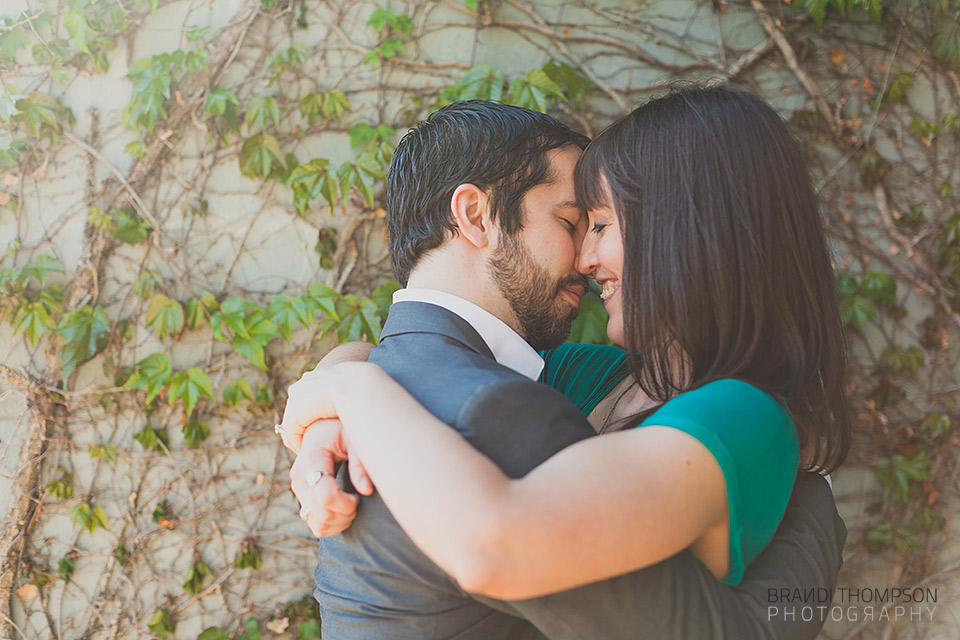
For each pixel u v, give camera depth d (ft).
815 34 7.97
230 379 7.82
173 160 7.81
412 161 3.47
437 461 2.16
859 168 8.02
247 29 7.82
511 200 3.33
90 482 7.79
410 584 2.50
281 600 7.89
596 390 4.02
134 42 7.79
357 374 2.65
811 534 2.97
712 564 2.57
